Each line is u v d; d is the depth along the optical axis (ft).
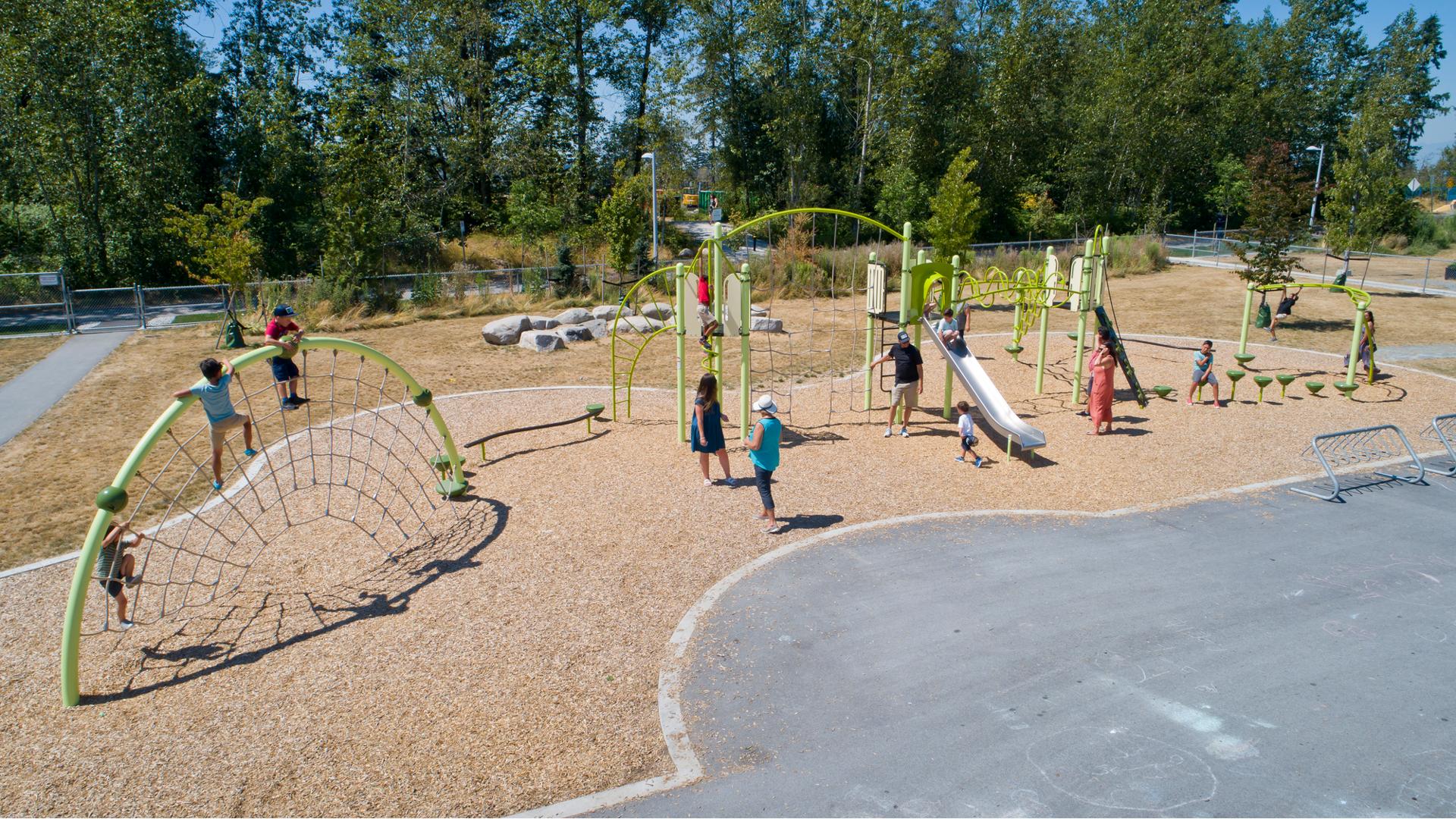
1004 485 36.22
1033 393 53.42
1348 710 20.10
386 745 19.30
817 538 30.40
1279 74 209.67
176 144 109.40
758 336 72.74
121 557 24.25
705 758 18.83
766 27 150.41
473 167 142.51
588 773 18.39
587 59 153.38
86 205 106.32
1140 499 34.71
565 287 92.22
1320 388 50.14
